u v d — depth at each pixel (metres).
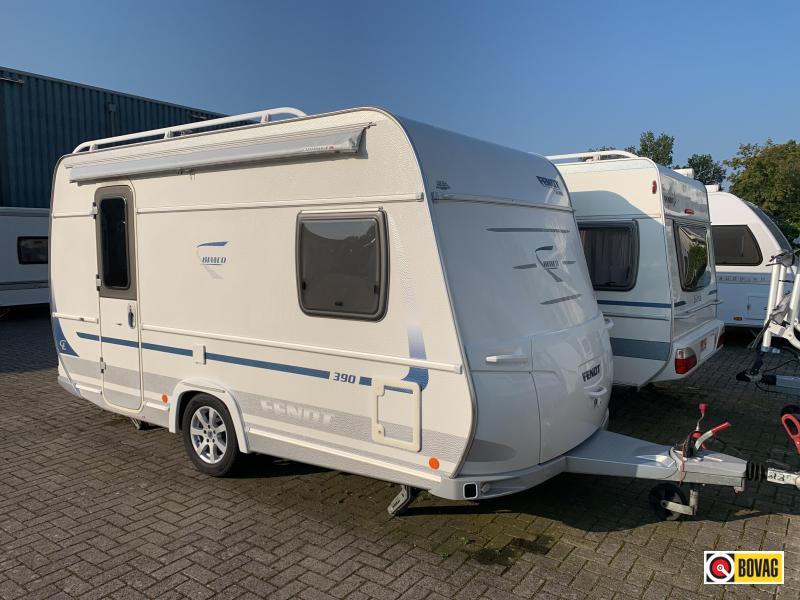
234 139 4.41
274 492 4.60
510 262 3.90
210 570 3.57
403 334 3.64
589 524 4.13
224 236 4.46
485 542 3.88
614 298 6.12
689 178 6.89
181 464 5.14
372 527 4.07
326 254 3.93
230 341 4.48
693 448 3.92
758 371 5.54
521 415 3.60
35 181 15.59
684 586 3.43
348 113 3.82
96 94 16.56
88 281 5.50
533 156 4.64
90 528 4.07
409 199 3.57
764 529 4.06
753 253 10.02
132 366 5.21
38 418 6.41
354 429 3.91
